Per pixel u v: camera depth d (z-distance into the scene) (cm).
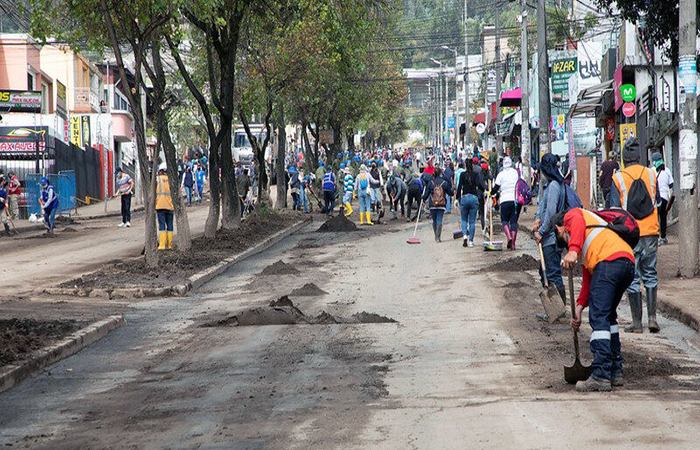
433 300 1583
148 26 2009
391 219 3975
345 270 2098
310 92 4853
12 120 5547
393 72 6719
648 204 1248
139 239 3225
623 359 1035
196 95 2744
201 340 1262
